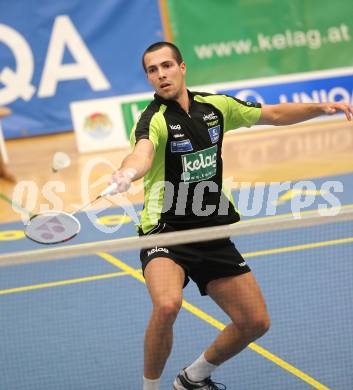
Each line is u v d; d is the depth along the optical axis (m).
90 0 25.88
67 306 12.71
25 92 25.58
